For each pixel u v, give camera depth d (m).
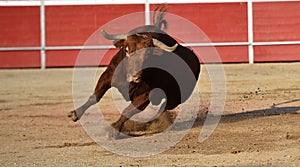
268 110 10.52
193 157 6.79
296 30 21.91
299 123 8.90
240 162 6.46
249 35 21.95
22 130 9.12
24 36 22.22
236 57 21.97
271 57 21.97
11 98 13.74
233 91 14.03
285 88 14.39
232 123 9.09
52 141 8.12
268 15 21.97
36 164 6.67
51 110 11.54
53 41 22.25
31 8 22.23
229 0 21.98
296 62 21.70
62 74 19.66
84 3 22.23
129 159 6.79
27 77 18.80
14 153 7.34
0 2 22.11
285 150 7.04
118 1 22.27
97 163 6.62
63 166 6.52
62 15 22.25
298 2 21.88
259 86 14.95
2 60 22.17
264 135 8.02
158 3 22.22
